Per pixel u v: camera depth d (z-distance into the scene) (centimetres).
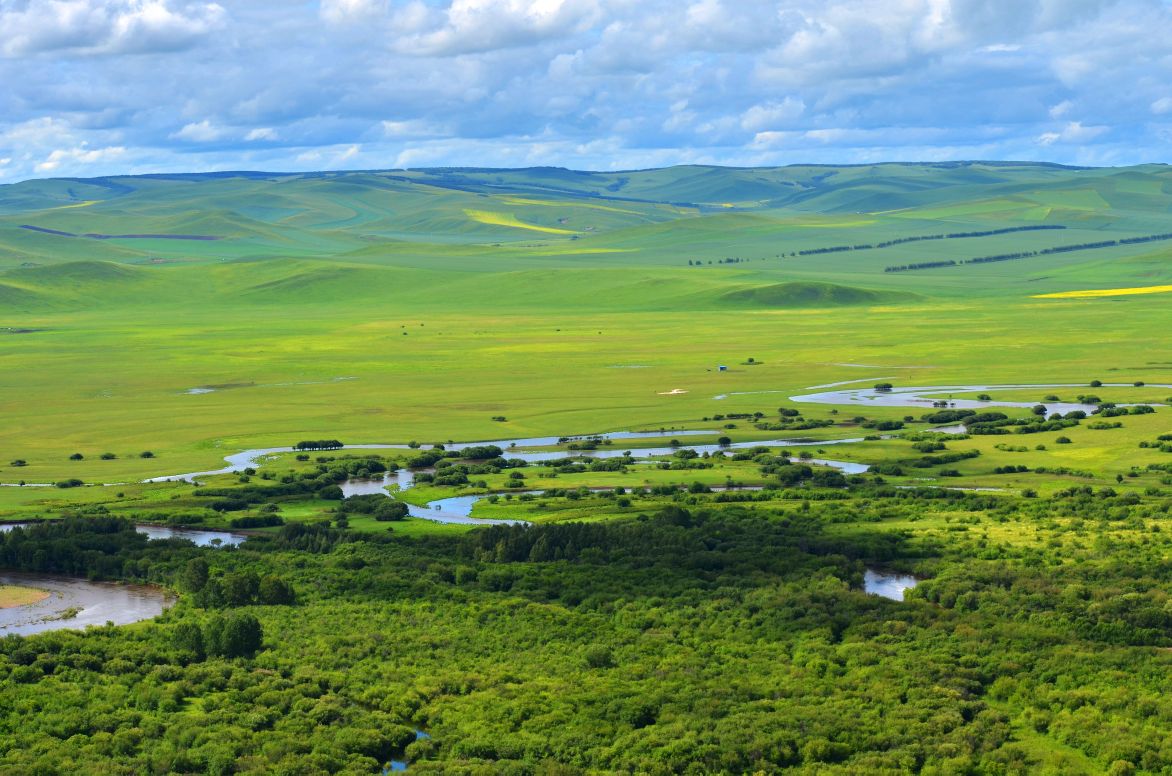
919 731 12425
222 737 12631
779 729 12431
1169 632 15000
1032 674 13812
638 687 13788
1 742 12581
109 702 13750
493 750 12325
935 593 16975
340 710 13338
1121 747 11788
